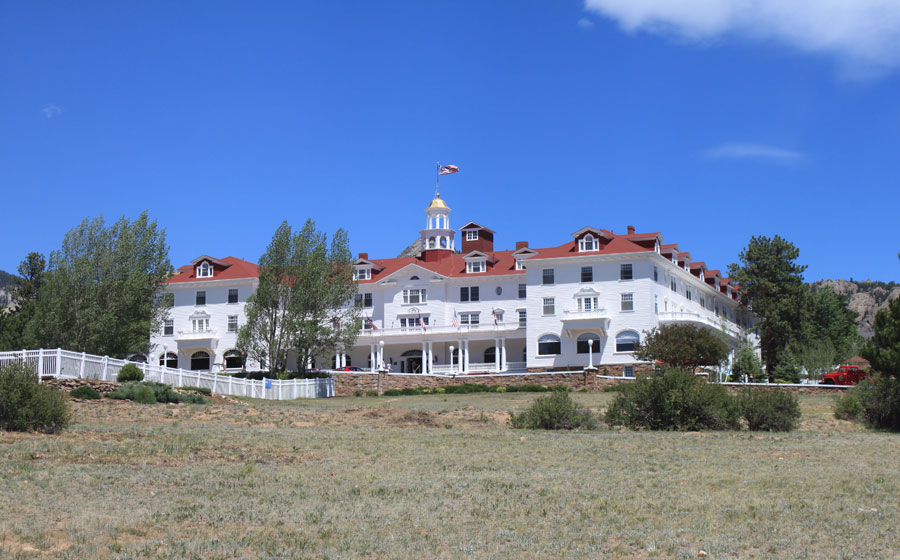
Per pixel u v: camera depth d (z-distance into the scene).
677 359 70.00
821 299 106.62
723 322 99.69
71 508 17.25
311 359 87.00
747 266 101.19
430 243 104.94
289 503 18.61
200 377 54.25
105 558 13.98
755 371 82.06
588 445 29.25
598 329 86.69
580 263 88.69
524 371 92.19
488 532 16.36
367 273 101.38
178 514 17.16
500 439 31.06
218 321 99.62
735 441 30.86
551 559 14.54
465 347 94.56
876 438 32.69
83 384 42.88
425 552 14.86
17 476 20.11
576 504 18.86
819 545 15.39
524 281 95.31
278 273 77.38
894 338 40.81
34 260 106.56
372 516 17.56
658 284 88.31
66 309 66.25
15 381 28.83
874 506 18.66
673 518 17.53
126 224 71.38
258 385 61.34
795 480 21.83
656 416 36.19
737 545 15.36
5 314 85.38
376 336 96.62
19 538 14.87
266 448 26.95
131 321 68.50
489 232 103.81
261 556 14.45
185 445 26.59
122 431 30.20
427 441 30.03
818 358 84.62
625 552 14.96
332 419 39.00
